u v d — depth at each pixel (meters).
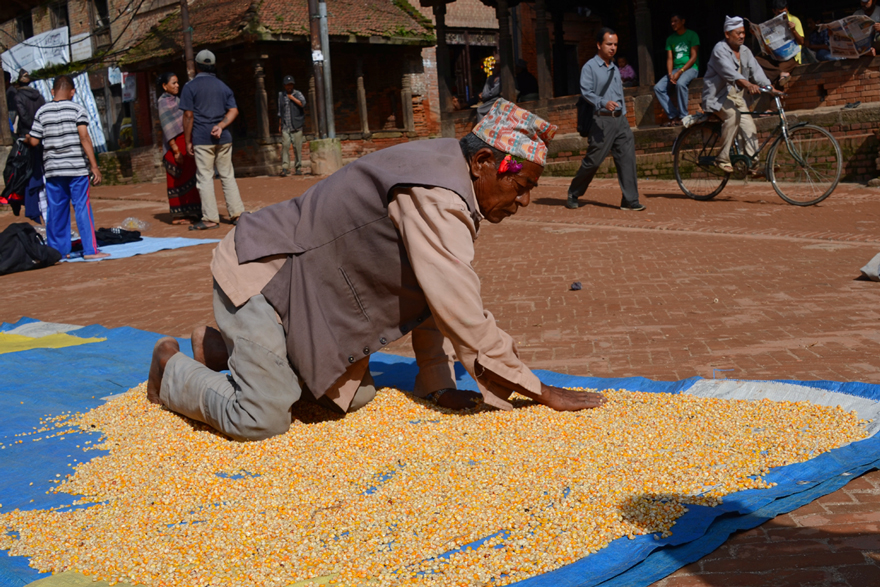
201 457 3.16
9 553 2.44
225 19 21.53
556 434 3.18
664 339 4.75
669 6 20.47
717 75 11.20
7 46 29.00
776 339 4.56
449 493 2.68
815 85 13.37
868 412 3.23
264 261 3.42
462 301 3.21
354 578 2.17
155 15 25.02
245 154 22.05
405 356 4.82
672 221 10.08
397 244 3.32
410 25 23.83
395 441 3.21
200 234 11.50
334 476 2.93
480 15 26.28
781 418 3.22
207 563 2.30
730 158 11.52
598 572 2.16
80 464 3.17
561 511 2.47
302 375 3.34
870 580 2.09
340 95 23.44
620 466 2.82
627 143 11.09
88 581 2.24
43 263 9.66
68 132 9.78
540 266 7.60
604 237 9.22
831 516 2.44
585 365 4.35
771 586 2.09
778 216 10.02
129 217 13.63
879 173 12.39
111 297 7.52
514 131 3.33
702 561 2.24
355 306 3.37
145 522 2.60
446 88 18.80
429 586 2.11
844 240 8.12
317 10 17.25
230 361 3.34
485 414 3.45
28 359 5.01
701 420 3.25
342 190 3.39
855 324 4.76
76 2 26.95
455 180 3.27
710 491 2.60
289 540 2.43
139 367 4.75
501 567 2.18
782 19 13.20
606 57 10.97
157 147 24.78
